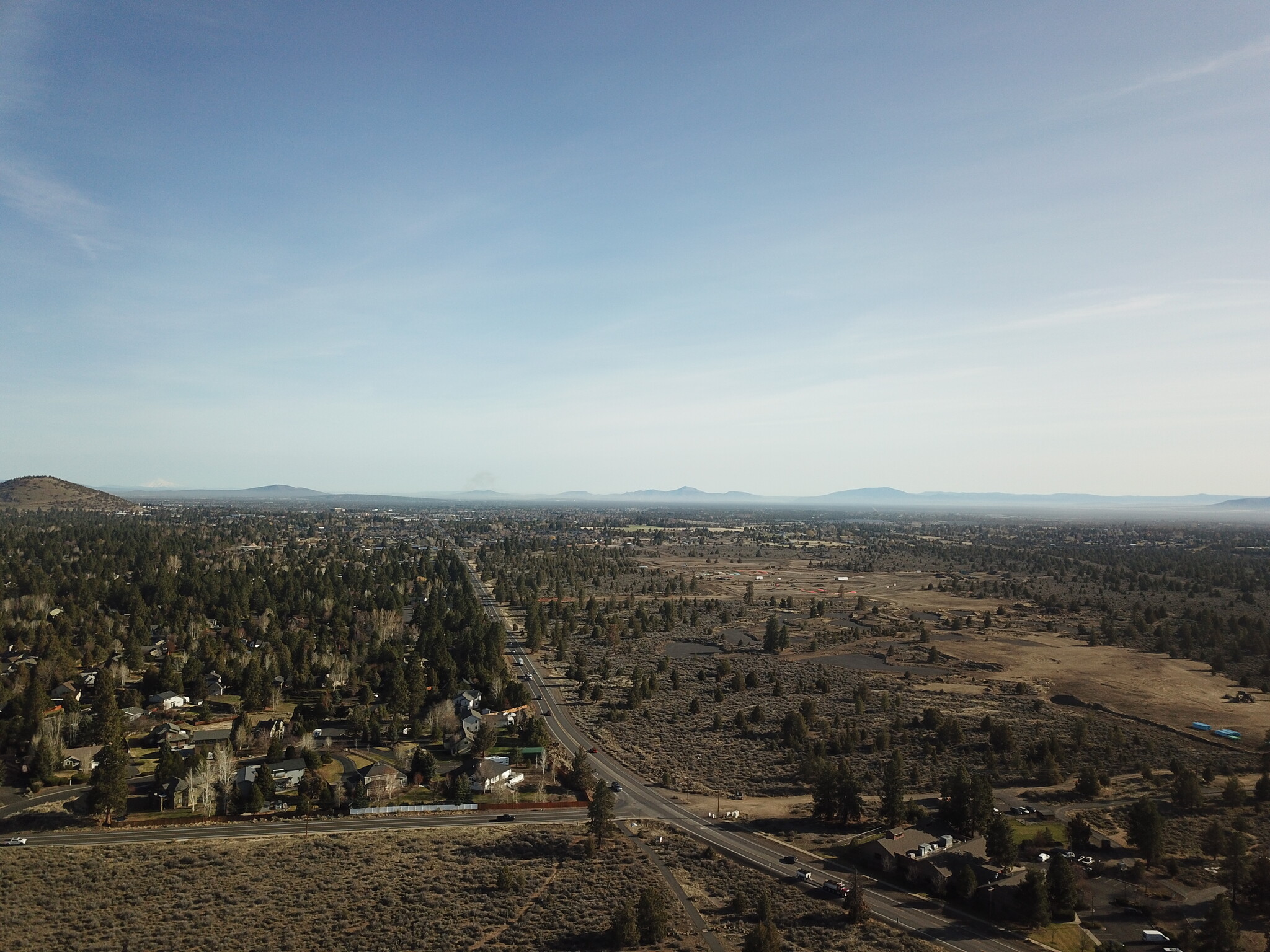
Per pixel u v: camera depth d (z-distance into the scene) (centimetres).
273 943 8188
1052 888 8850
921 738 15288
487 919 8650
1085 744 14475
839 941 8188
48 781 12550
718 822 11519
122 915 8675
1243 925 8538
